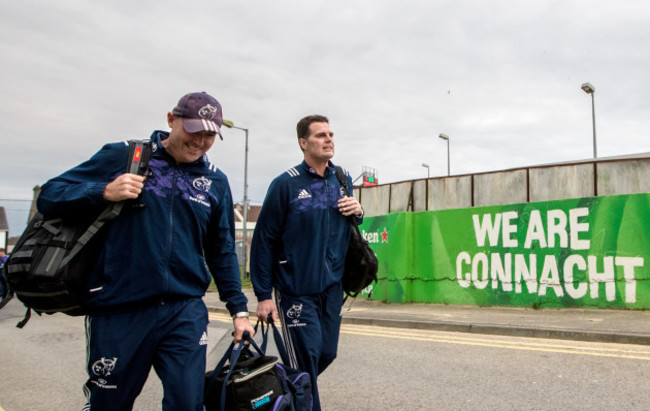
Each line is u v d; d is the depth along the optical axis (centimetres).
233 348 247
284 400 228
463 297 1112
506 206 1050
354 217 322
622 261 880
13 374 569
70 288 207
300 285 301
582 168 1017
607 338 672
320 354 315
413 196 1290
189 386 217
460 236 1130
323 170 318
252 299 1540
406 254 1220
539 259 988
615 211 895
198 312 234
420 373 528
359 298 1361
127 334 217
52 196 209
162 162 227
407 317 950
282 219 306
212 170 245
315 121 309
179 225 227
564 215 959
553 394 435
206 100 222
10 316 1149
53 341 795
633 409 389
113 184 207
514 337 743
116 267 217
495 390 454
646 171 942
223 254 254
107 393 218
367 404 425
